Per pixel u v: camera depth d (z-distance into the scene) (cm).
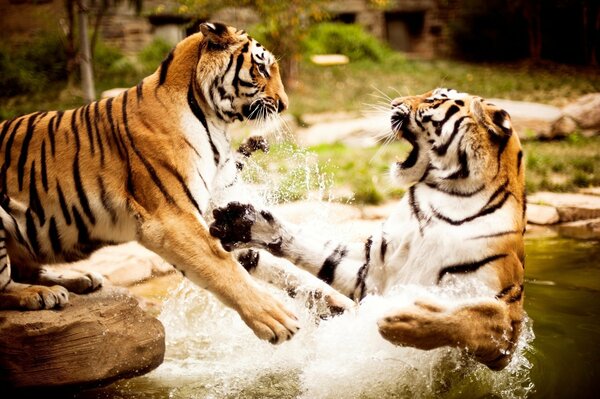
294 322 466
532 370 496
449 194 478
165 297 690
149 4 2197
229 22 2181
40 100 1731
